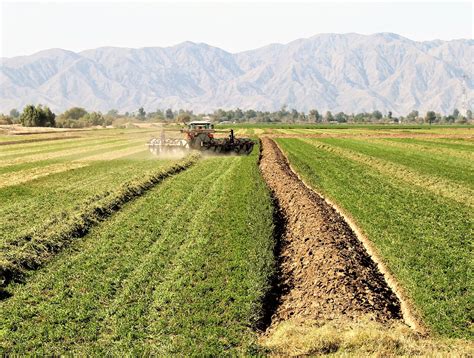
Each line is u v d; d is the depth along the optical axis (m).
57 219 25.28
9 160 55.22
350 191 34.94
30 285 17.64
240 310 15.38
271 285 17.84
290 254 21.62
